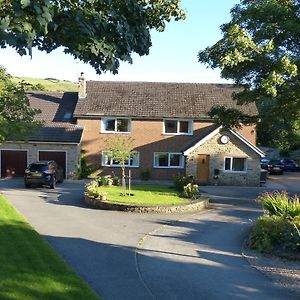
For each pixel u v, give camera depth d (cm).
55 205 2038
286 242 1198
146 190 2494
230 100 3697
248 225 1656
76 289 802
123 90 3762
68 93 3947
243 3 2048
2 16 408
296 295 885
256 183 3225
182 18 596
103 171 3509
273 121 2452
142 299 835
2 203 1702
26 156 3388
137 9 522
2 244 1069
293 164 4900
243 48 1758
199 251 1238
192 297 858
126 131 3541
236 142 3212
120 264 1081
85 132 3512
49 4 412
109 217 1762
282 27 1814
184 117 3500
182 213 1934
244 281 969
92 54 519
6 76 1368
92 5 491
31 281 817
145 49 544
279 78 1722
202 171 3234
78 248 1233
